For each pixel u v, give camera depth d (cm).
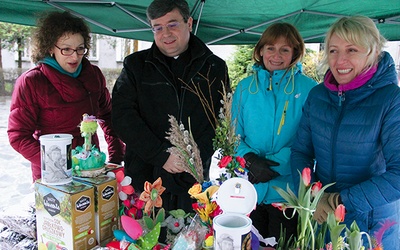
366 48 133
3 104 1034
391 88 135
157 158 176
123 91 187
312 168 162
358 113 140
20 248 126
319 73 156
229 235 87
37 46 178
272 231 195
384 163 144
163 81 187
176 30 180
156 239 101
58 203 106
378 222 141
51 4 235
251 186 98
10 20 267
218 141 115
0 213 139
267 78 192
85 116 122
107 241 116
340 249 92
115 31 296
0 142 673
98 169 118
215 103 192
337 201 130
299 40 189
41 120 180
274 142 188
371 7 246
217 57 200
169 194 192
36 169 181
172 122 113
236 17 285
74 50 177
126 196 118
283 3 247
